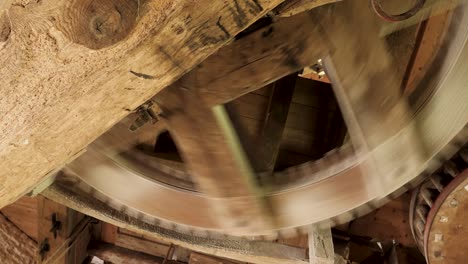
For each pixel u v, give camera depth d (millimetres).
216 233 2854
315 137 3068
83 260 4629
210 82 1777
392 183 2168
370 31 1757
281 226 2490
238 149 2045
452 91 1887
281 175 2469
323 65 1989
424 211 2824
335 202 2373
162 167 2521
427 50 2275
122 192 2537
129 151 2512
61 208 3816
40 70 1268
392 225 3387
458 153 2518
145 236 4590
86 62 1231
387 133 2006
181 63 1272
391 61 1890
